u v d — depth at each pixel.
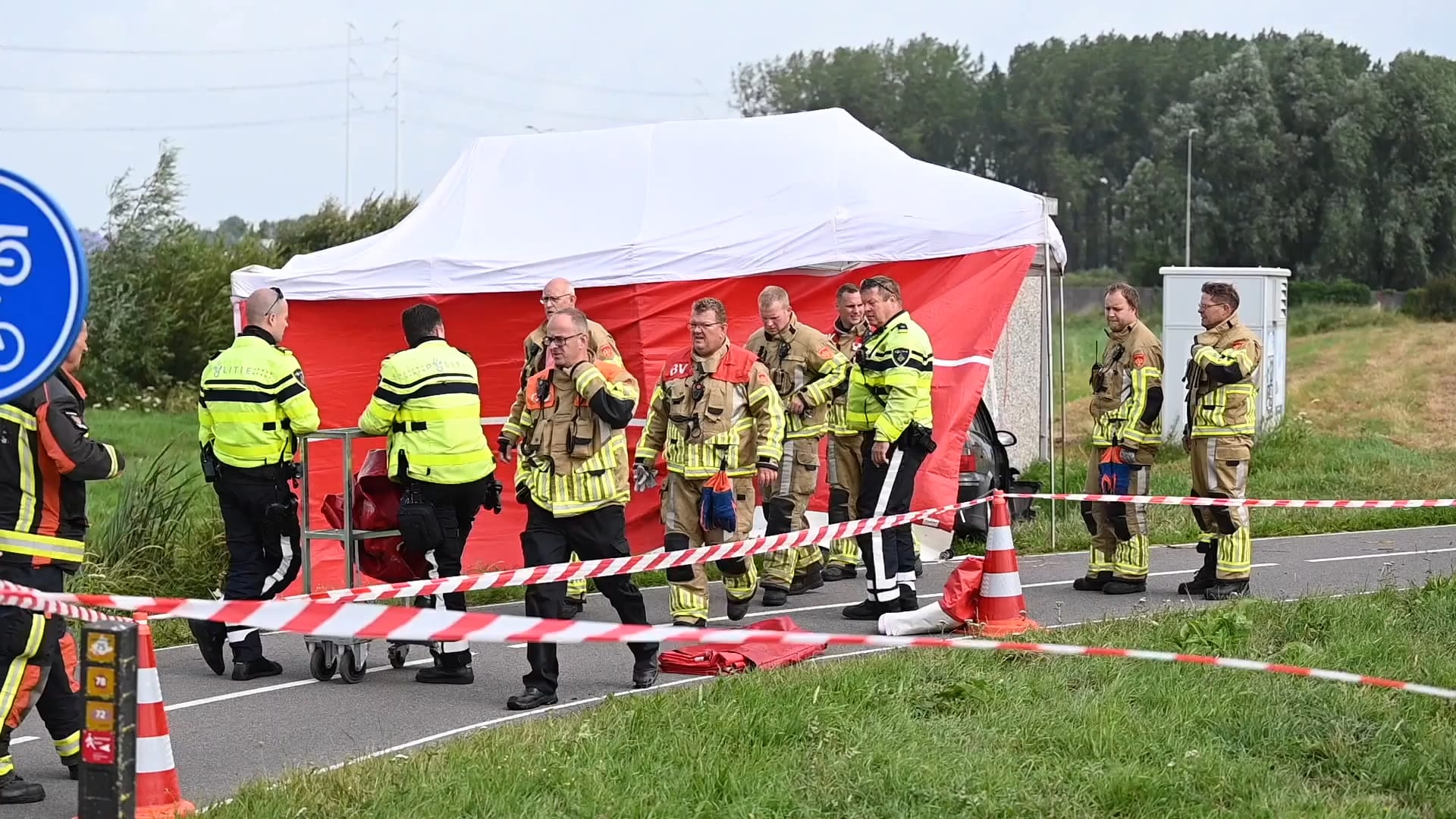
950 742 5.85
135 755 3.93
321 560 11.05
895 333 8.89
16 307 3.63
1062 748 5.81
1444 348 38.06
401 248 11.87
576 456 7.22
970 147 98.00
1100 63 95.00
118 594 10.29
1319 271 75.31
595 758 5.70
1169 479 16.48
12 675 5.58
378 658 8.57
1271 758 5.73
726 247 10.81
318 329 11.48
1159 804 5.21
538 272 11.04
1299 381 31.64
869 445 9.20
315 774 5.63
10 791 5.75
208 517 11.59
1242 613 7.88
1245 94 75.50
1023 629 8.02
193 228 32.56
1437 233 75.31
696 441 8.34
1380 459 17.80
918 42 98.38
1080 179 94.00
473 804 5.22
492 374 11.31
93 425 26.47
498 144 12.70
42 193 3.58
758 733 6.01
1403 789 5.42
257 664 8.06
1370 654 7.18
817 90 98.56
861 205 10.99
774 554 9.89
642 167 11.98
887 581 9.03
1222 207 76.31
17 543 5.55
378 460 8.16
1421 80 74.00
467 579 6.87
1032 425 16.92
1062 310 12.52
